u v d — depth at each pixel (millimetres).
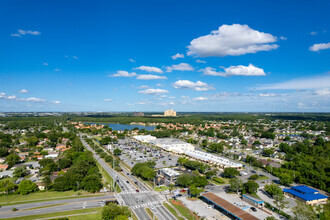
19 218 121875
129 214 121062
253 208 135875
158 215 128250
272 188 157000
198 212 133375
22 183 160000
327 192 168500
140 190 169500
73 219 121375
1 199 148750
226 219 124750
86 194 159625
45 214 126938
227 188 176375
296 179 195125
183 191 168125
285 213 131375
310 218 112688
